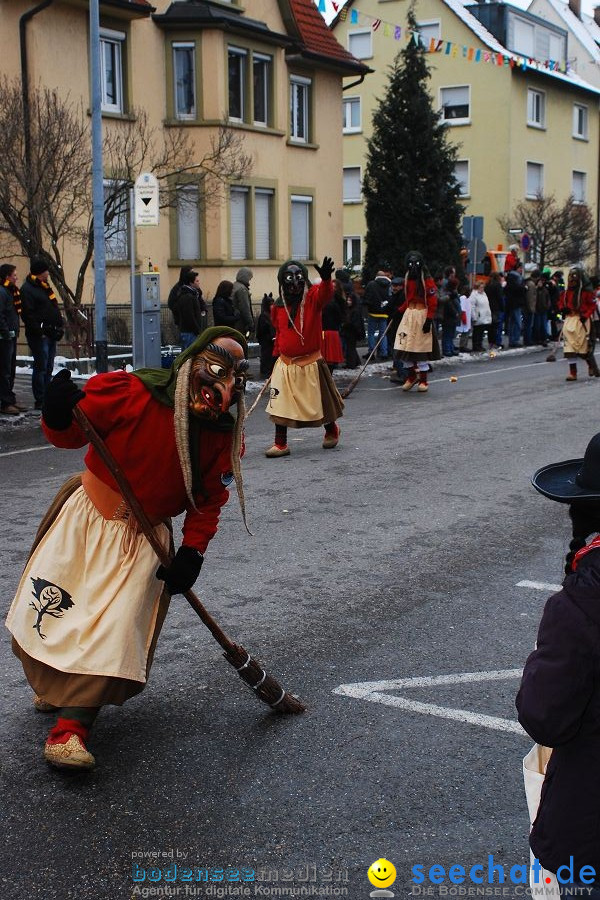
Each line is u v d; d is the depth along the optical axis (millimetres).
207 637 5215
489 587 6020
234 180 21359
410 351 14977
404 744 4062
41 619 3736
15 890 3107
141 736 4113
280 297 9930
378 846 3361
